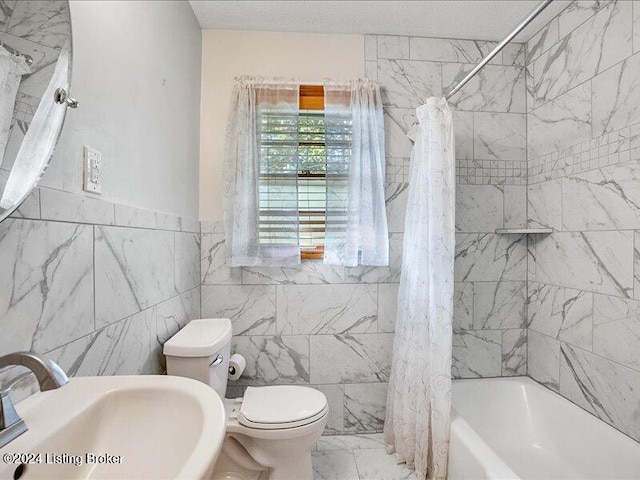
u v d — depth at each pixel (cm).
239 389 185
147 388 71
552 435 165
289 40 190
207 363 120
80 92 81
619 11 138
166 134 136
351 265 180
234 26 184
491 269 196
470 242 195
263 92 181
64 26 70
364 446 177
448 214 143
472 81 196
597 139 149
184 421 66
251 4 166
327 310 188
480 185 196
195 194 176
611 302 142
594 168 150
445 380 139
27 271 65
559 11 170
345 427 188
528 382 187
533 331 192
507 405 183
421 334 149
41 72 65
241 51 187
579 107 159
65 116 71
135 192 110
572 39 163
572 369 163
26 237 65
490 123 197
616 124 140
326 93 183
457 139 195
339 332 189
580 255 159
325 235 182
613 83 141
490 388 185
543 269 184
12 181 58
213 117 185
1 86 56
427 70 195
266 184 180
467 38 196
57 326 73
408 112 193
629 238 134
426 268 150
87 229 83
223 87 186
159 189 129
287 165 181
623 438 133
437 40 196
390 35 193
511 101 198
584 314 156
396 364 170
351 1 165
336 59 191
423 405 148
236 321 185
